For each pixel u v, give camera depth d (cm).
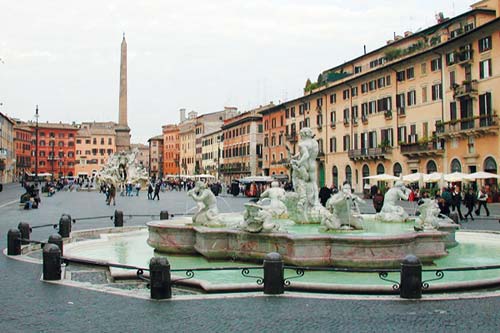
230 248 1402
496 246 1723
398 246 1237
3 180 10819
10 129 11988
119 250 1680
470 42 4328
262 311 873
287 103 7812
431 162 4859
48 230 2180
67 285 1084
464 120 4322
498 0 4497
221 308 895
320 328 777
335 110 6631
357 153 6003
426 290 1012
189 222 1642
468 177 3388
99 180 7725
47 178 13450
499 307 892
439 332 755
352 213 1491
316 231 1436
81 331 770
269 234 1304
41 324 806
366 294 1013
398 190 1817
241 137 9800
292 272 1241
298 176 1708
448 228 1611
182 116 16262
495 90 4056
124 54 7900
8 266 1317
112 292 1020
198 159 13425
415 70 5094
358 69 6500
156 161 17562
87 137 15562
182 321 818
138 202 4669
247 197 5900
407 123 5228
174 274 1219
